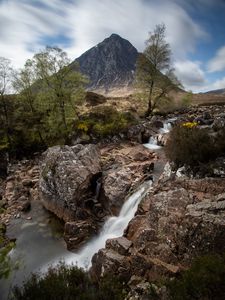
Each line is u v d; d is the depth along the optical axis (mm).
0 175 30250
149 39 37656
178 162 14445
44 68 30797
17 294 7434
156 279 8945
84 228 15359
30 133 35438
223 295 5832
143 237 10672
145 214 12688
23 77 34594
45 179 20000
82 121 33406
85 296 6840
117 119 33031
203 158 13430
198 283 6051
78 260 13672
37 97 32906
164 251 9633
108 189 17297
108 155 25047
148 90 39969
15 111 35438
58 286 7031
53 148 22484
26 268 13422
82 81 32500
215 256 7203
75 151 22047
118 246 11008
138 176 18344
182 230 9531
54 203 19312
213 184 11594
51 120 31734
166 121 34406
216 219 8953
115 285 8336
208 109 39781
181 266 9023
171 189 12812
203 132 15070
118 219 15555
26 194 22531
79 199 17781
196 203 10625
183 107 45375
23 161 32094
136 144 28953
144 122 34438
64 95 31781
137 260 9867
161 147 26859
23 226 17953
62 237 16281
